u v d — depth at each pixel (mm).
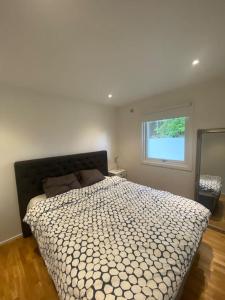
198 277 1612
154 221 1564
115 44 1390
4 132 2219
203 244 2094
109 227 1502
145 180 3469
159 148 3262
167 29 1213
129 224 1534
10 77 1993
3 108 2201
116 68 1858
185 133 2777
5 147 2232
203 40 1366
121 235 1375
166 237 1327
